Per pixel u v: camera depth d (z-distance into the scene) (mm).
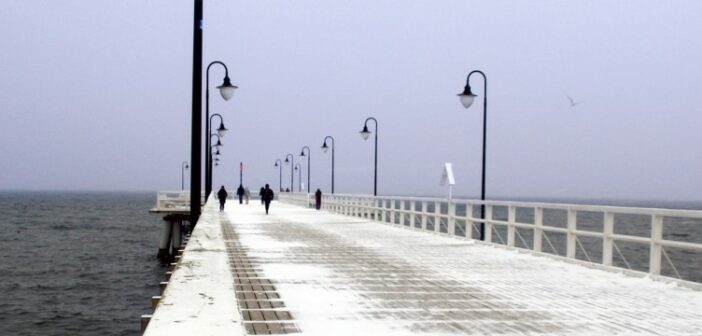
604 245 21625
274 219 52688
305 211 70438
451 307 14656
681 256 56375
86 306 48062
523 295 16469
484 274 20438
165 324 7672
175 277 11711
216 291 10156
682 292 17188
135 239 108250
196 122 28391
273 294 15938
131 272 66938
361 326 12492
